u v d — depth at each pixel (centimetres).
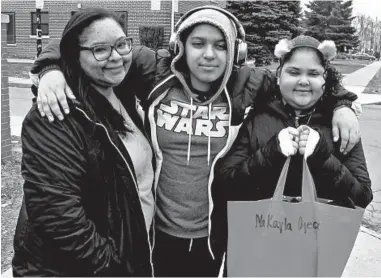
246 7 1689
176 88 231
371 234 409
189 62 221
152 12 1428
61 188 172
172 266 239
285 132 200
